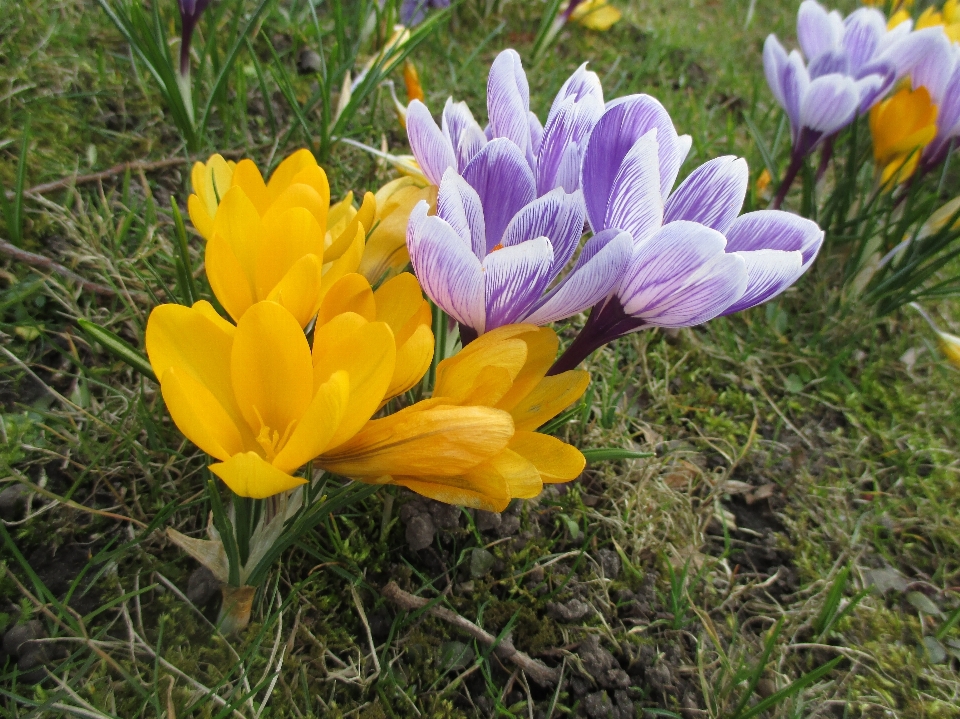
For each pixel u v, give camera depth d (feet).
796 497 0.79
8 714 0.44
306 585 0.55
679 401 0.86
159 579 0.53
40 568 0.52
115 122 0.86
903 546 0.78
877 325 1.02
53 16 0.92
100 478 0.57
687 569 0.67
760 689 0.62
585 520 0.67
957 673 0.67
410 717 0.52
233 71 0.97
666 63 1.40
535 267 0.43
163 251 0.72
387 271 0.59
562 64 1.31
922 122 0.85
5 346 0.63
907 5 1.37
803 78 0.81
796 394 0.92
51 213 0.71
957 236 0.86
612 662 0.58
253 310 0.38
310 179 0.49
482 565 0.60
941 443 0.88
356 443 0.41
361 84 0.89
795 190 1.14
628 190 0.45
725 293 0.43
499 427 0.39
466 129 0.53
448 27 1.29
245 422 0.42
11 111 0.80
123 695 0.47
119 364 0.65
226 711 0.45
